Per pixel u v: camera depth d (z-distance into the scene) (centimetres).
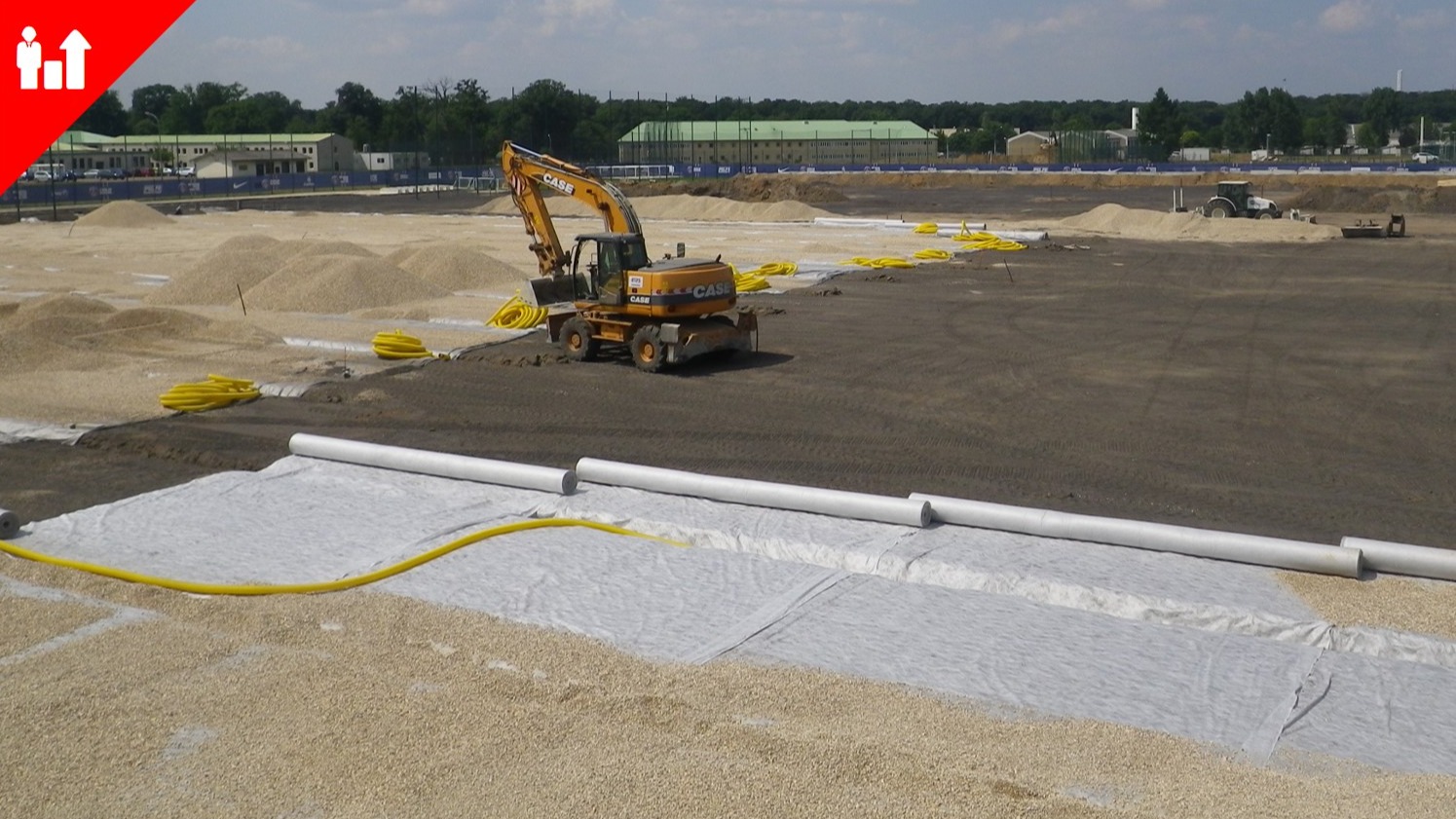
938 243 4031
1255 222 4338
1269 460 1405
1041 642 883
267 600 959
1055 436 1506
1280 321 2400
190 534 1115
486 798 650
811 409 1648
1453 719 768
